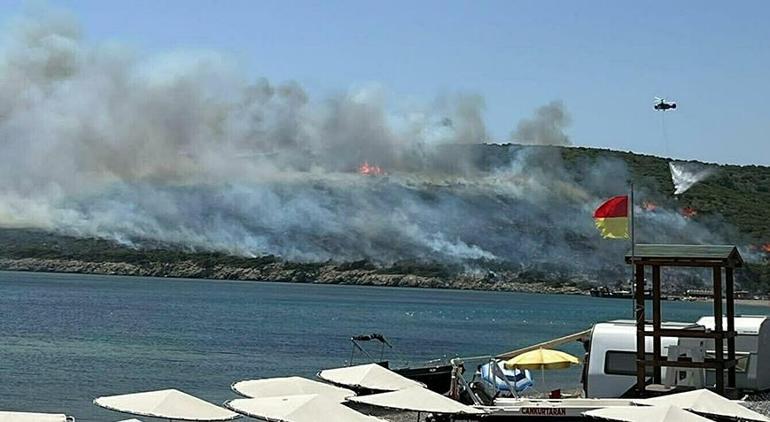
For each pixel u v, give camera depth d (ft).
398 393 96.89
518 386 136.46
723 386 111.14
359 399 96.17
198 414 84.53
